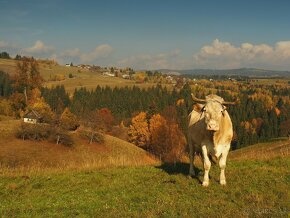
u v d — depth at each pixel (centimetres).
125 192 1362
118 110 17875
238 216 1005
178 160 2003
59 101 15888
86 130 8456
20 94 12319
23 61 12394
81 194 1377
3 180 1658
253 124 14750
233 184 1337
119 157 2102
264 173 1462
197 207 1121
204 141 1340
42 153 7188
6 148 7156
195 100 1310
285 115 15425
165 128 8556
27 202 1322
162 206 1146
